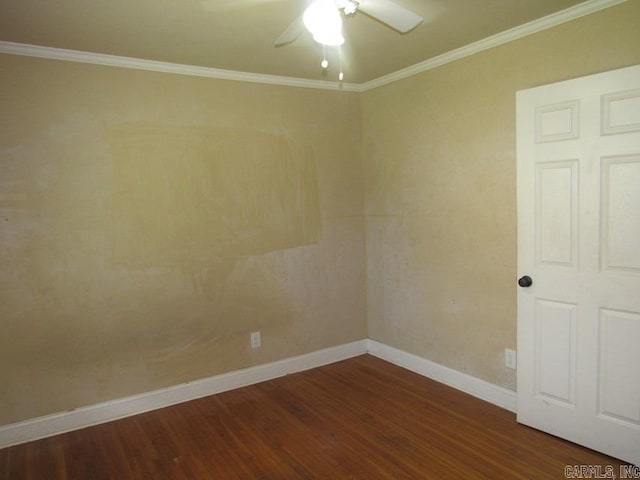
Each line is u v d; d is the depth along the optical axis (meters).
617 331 2.32
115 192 2.95
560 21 2.46
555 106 2.47
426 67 3.27
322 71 3.41
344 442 2.65
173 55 2.90
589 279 2.40
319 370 3.79
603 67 2.32
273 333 3.64
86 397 2.93
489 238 2.97
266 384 3.54
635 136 2.19
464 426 2.78
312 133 3.73
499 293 2.94
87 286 2.89
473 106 2.98
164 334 3.17
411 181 3.52
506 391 2.95
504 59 2.77
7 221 2.64
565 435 2.56
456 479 2.27
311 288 3.81
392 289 3.81
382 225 3.85
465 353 3.21
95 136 2.86
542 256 2.59
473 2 2.28
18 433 2.73
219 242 3.35
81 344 2.89
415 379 3.52
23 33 2.45
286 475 2.36
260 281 3.55
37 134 2.69
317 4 1.73
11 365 2.70
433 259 3.39
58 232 2.78
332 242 3.90
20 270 2.69
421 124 3.38
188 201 3.20
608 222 2.31
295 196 3.67
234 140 3.37
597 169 2.33
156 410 3.13
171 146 3.12
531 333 2.68
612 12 2.27
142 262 3.06
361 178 4.02
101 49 2.74
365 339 4.12
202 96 3.22
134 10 2.20
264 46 2.78
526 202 2.64
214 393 3.38
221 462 2.49
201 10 2.22
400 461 2.44
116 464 2.50
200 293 3.29
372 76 3.64
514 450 2.50
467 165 3.06
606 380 2.37
